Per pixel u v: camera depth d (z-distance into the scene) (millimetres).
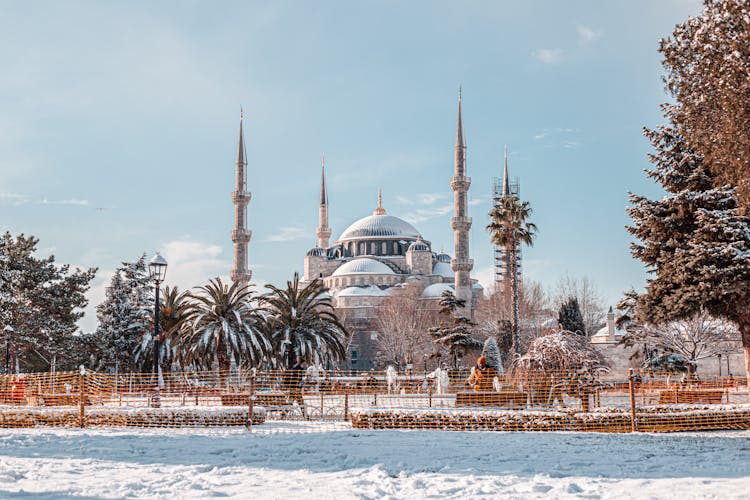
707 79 20672
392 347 113125
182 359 47812
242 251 137875
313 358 46062
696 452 16156
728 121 19797
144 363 60906
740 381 44094
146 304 76438
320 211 188000
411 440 18891
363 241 168375
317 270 164750
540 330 91312
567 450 16703
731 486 11453
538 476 12672
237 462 14508
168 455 15625
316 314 47500
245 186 140500
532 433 21297
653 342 62938
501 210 56781
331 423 25172
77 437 19031
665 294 29016
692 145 22750
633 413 22203
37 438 18703
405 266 161625
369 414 23250
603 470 13438
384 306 128625
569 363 33219
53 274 67125
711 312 28844
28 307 63844
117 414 24031
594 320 113000
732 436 20359
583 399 30734
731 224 27391
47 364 71125
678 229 29781
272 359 46344
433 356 85312
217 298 44281
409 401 37656
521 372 33500
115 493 10992
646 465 14016
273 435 20062
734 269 26219
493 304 105625
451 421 22922
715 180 23094
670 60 21562
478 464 14406
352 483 12016
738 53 19250
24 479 12250
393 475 13000
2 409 24938
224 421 24031
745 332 27766
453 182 124312
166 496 10812
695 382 40625
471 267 122562
